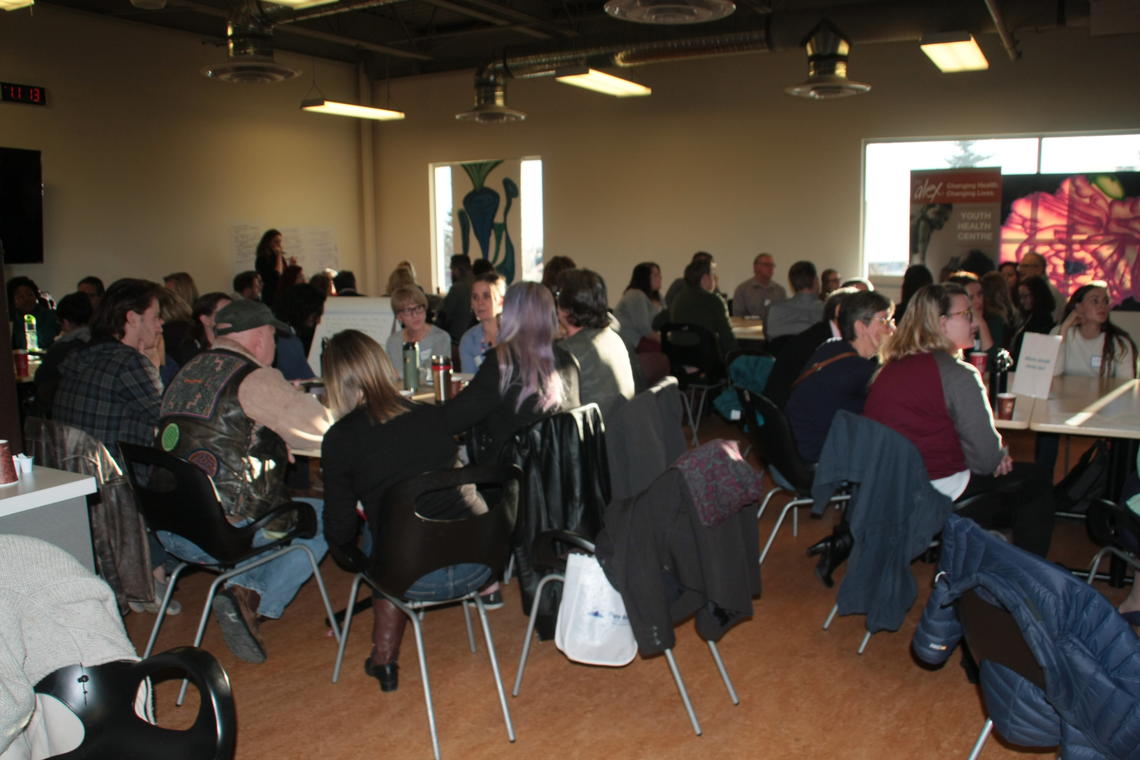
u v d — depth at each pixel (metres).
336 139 10.22
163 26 8.34
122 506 2.67
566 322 3.21
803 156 8.24
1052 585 1.51
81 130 7.75
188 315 4.32
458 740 2.42
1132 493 2.89
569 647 2.29
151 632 2.91
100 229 7.96
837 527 3.20
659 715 2.54
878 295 3.19
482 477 2.24
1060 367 4.09
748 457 5.42
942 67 6.06
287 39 9.46
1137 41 6.86
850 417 2.70
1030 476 2.97
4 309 2.41
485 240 10.16
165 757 1.46
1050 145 7.38
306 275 9.97
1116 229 7.05
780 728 2.46
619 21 8.43
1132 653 1.44
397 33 9.80
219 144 8.94
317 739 2.43
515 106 9.68
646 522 2.14
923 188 7.57
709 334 5.64
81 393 2.99
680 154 8.84
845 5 6.62
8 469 2.12
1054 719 1.65
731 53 7.09
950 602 1.70
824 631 3.07
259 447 2.66
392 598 2.34
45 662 1.46
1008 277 6.95
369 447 2.34
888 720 2.50
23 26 7.28
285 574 2.79
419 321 4.11
